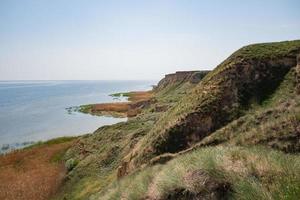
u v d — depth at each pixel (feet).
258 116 57.93
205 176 27.12
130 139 105.70
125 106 308.19
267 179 22.91
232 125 60.23
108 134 125.49
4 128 234.79
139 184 35.83
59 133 210.38
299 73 71.56
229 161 27.20
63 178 100.42
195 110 73.61
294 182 20.24
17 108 378.32
